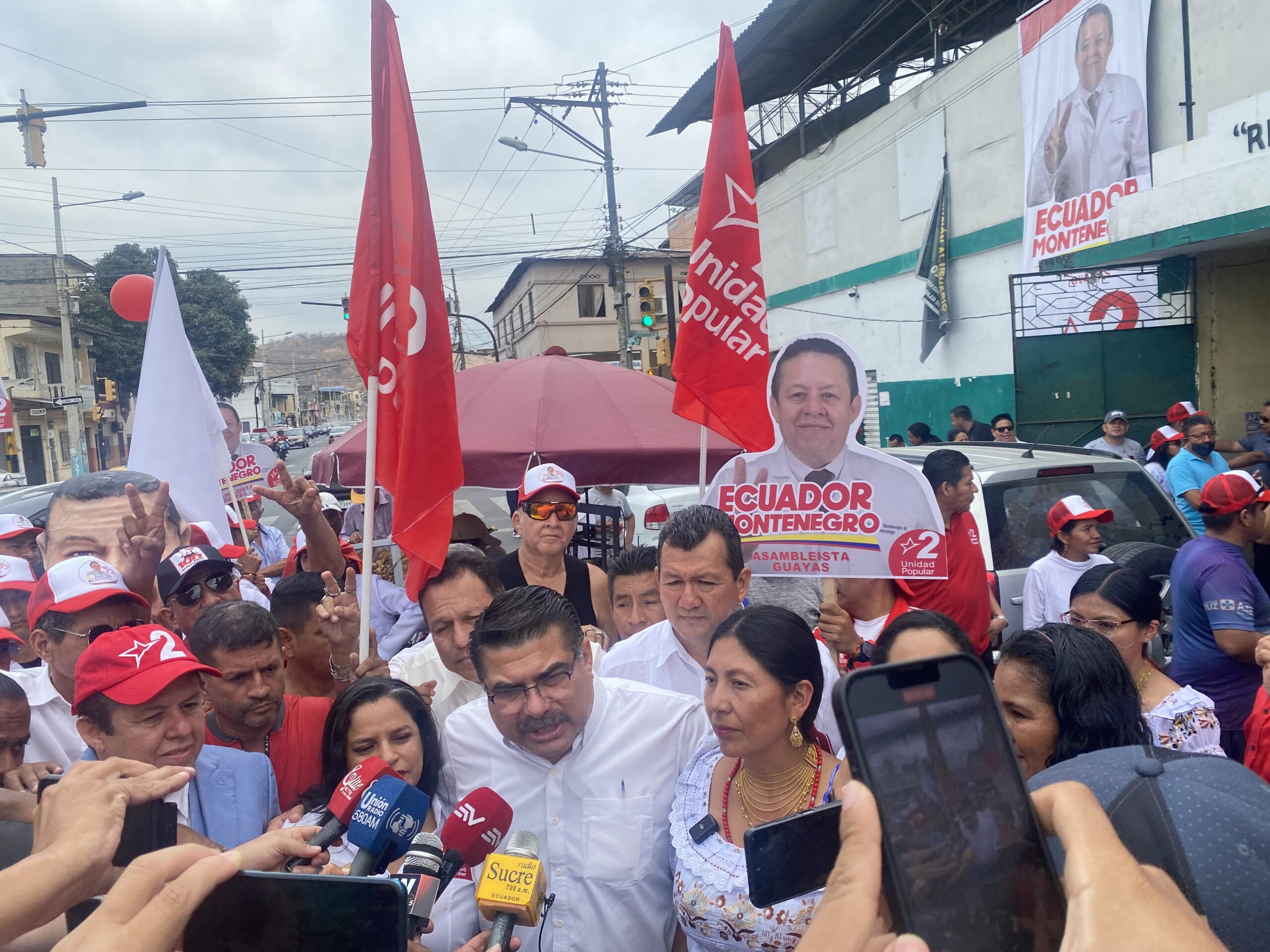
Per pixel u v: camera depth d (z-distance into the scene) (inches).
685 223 1320.1
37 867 50.1
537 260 1576.0
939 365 658.8
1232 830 57.1
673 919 94.3
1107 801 60.9
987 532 208.1
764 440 147.1
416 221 138.3
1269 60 389.4
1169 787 60.1
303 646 138.6
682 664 123.3
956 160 622.2
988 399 599.8
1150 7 443.8
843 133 775.1
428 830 98.0
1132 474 223.6
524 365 237.1
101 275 1430.9
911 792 41.2
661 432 218.7
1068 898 38.8
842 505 131.4
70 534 142.9
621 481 211.9
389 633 196.4
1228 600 146.8
